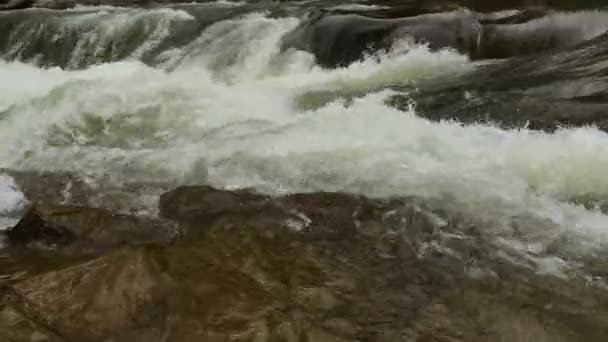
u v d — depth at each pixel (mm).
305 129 6332
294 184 5418
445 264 4309
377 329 3598
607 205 4805
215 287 3951
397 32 8945
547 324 3635
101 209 5195
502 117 6145
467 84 7375
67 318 3643
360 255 4422
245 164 5801
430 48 8758
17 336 3484
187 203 5215
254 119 6910
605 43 8070
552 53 8125
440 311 3775
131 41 11148
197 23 11039
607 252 4363
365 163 5566
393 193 5160
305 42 9547
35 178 6047
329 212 4980
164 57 10570
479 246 4504
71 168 6203
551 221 4699
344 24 9375
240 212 5035
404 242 4586
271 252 4441
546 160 5289
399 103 6836
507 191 5043
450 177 5262
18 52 11852
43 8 13969
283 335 3508
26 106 7590
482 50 8703
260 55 9742
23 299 3803
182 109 7340
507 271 4207
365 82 8180
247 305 3777
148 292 3850
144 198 5473
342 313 3742
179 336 3512
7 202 5605
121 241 4750
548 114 6070
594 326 3619
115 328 3582
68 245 4750
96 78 8828
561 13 8805
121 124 7043
